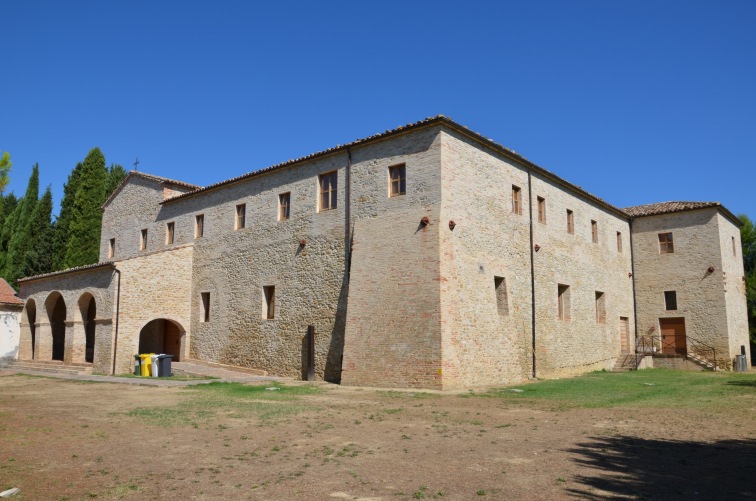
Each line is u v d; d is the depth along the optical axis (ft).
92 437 30.22
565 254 79.82
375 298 59.06
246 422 35.19
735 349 93.86
